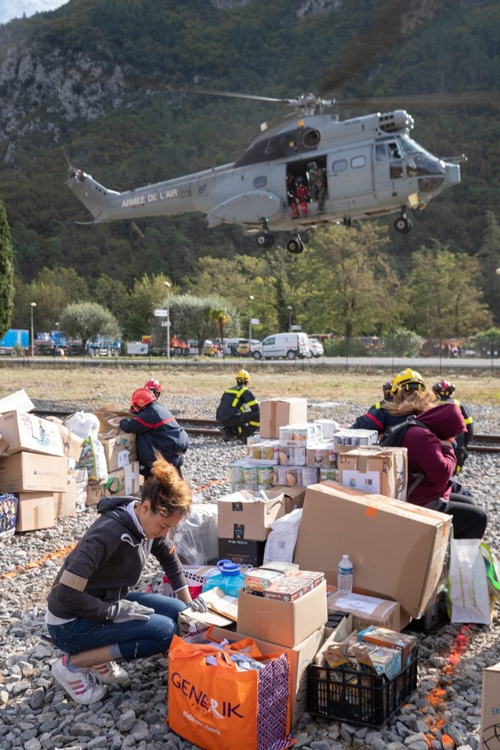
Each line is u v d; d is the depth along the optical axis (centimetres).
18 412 618
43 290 10488
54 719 314
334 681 303
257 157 1703
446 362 3778
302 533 393
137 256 15900
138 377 2864
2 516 601
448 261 8419
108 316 6675
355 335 6919
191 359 4609
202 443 1162
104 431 801
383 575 364
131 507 312
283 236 14075
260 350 4475
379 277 8162
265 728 275
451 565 412
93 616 309
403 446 431
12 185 19425
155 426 732
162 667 361
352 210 1636
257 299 8638
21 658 373
